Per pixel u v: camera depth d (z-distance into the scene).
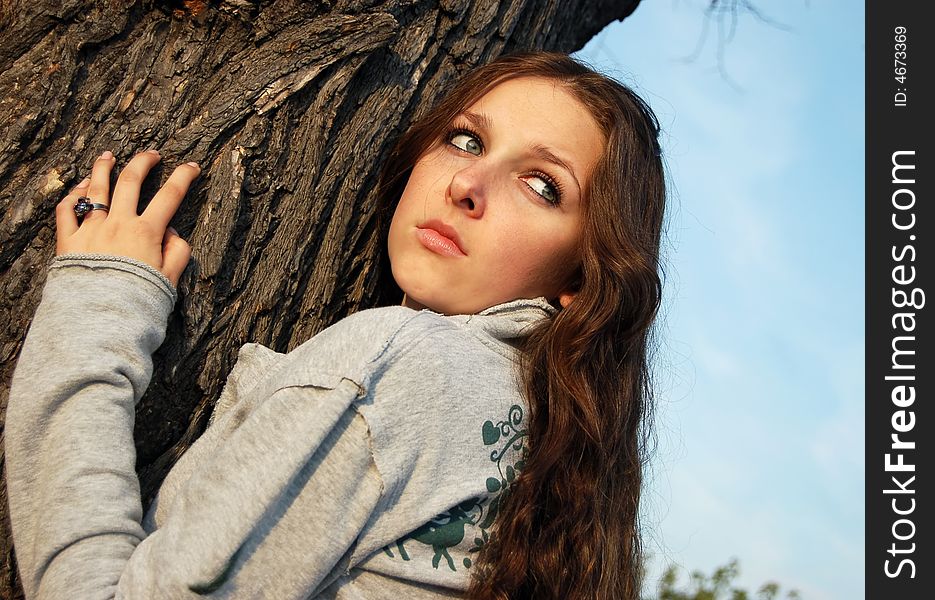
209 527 1.40
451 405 1.62
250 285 1.94
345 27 2.04
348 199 2.12
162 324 1.71
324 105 2.04
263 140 1.95
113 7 1.94
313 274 2.08
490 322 1.83
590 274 1.99
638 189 2.08
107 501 1.48
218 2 2.00
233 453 1.46
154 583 1.38
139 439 1.82
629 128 2.06
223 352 1.89
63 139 1.84
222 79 1.97
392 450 1.52
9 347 1.73
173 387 1.83
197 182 1.89
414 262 1.93
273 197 1.97
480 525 1.71
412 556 1.61
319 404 1.48
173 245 1.78
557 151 1.96
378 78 2.18
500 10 2.44
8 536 1.71
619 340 2.08
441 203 1.94
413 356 1.57
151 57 1.95
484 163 1.94
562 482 1.89
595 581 1.94
